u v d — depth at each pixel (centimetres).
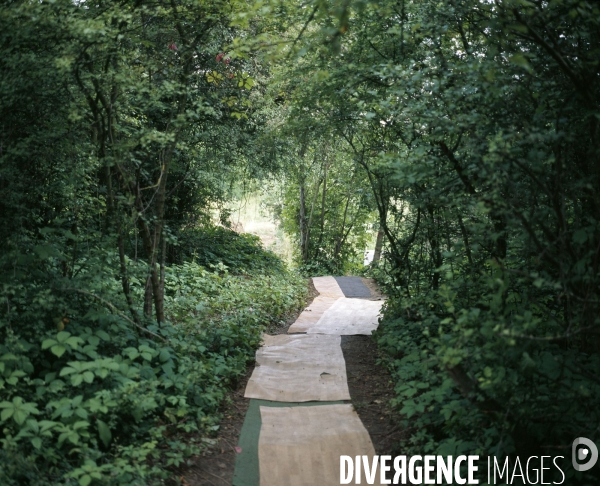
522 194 354
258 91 980
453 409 380
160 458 400
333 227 1942
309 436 459
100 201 611
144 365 467
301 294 1184
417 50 497
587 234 325
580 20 333
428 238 652
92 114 491
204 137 926
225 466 412
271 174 1300
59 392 397
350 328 856
